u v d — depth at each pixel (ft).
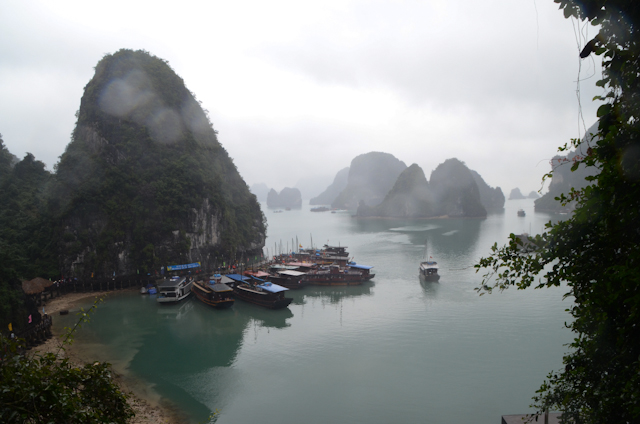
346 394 113.39
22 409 26.66
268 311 197.98
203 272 283.59
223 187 344.69
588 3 21.76
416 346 145.38
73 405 28.55
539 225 629.10
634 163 21.94
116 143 290.35
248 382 121.80
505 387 115.03
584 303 29.01
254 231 371.35
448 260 328.29
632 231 23.57
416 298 212.02
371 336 157.17
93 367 34.01
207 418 102.27
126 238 260.83
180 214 276.82
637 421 23.29
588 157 25.27
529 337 151.43
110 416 33.81
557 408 33.50
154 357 142.10
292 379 123.13
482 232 552.41
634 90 21.71
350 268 265.95
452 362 131.44
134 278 256.32
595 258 26.32
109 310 203.00
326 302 211.82
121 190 272.10
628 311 24.32
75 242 250.16
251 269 294.25
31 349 143.54
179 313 197.77
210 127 391.65
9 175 284.61
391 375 123.75
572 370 30.35
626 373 24.76
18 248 240.32
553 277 27.99
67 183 271.69
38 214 266.36
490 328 161.89
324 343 151.74
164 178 284.41
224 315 193.16
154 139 304.30
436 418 100.83
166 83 348.59
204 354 144.46
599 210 24.38
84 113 311.06
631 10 20.34
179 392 116.06
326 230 639.76
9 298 147.64
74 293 235.40
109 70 320.09
